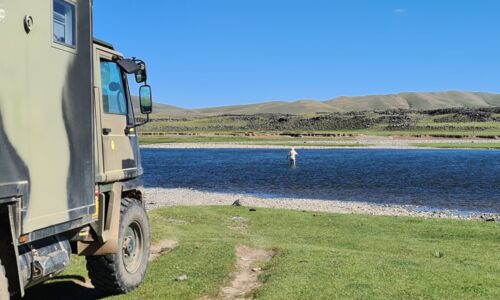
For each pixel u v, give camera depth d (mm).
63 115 6379
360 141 118125
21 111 5586
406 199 30391
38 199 5863
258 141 121875
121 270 8281
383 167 54750
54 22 6215
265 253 12000
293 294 8195
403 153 81688
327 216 19375
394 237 15500
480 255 12617
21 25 5602
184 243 12578
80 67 6777
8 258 5641
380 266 10242
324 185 38531
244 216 19312
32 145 5758
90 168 7023
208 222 18031
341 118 178375
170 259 10820
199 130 177875
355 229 16969
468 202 29016
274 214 19625
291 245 12797
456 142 111938
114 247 7895
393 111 199250
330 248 12742
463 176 44812
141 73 8742
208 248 11859
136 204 8828
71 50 6570
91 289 9000
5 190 5273
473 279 9422
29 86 5727
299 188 36656
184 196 31453
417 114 188375
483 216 23438
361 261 10688
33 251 6113
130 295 8430
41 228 5922
